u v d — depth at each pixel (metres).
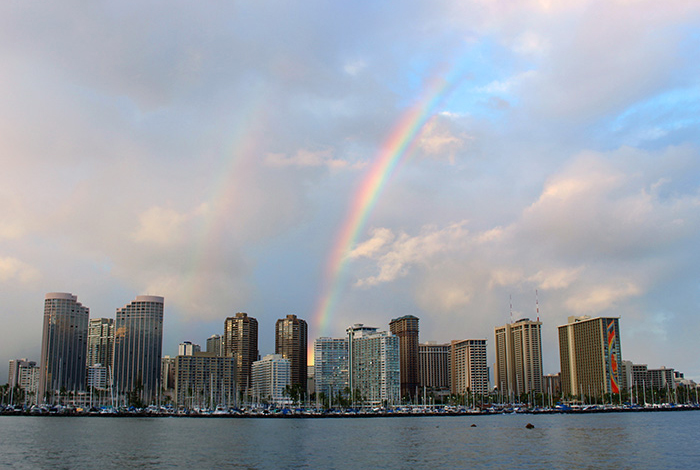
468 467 153.25
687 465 154.75
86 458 173.75
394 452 189.12
